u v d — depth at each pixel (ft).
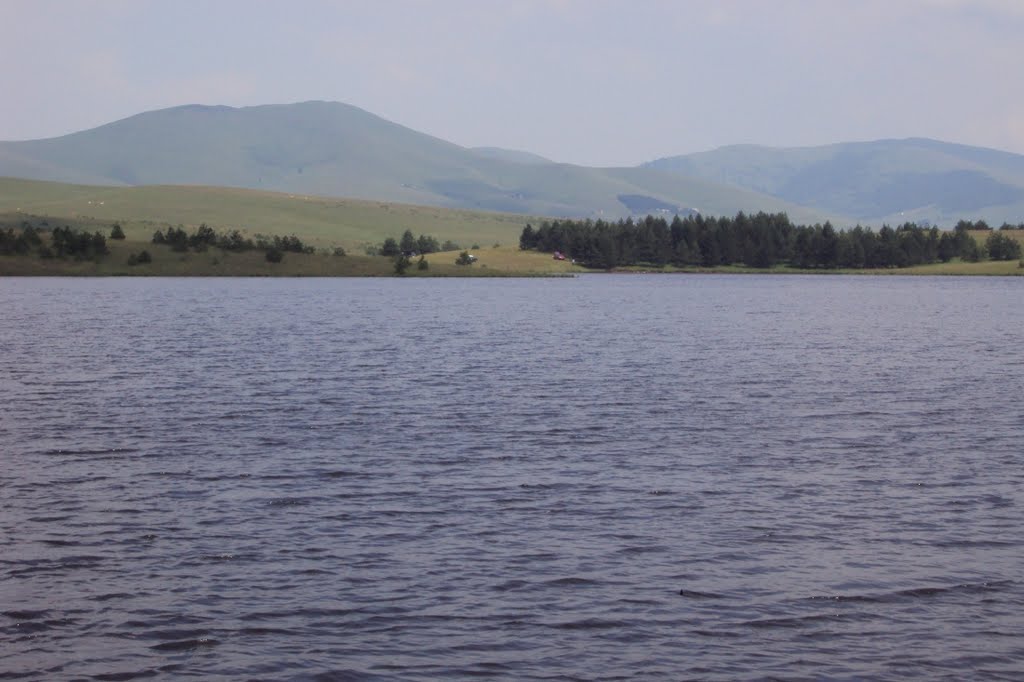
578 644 76.54
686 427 156.87
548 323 377.30
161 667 72.69
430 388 197.06
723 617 81.15
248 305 474.90
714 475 124.67
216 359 246.27
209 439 145.38
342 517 105.70
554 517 106.22
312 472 125.08
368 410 170.71
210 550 95.20
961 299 578.25
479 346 284.41
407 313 428.97
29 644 75.87
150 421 159.43
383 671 72.38
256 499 112.37
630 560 93.20
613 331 341.62
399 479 121.70
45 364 234.58
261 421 159.94
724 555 94.68
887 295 624.18
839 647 76.38
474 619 80.43
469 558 93.50
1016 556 94.68
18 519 104.17
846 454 137.39
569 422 160.35
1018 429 156.35
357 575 89.10
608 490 117.08
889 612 82.28
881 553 95.45
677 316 423.23
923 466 130.21
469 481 120.98
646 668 73.10
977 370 233.14
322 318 393.50
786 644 76.79
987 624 80.18
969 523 104.83
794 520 105.60
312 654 74.69
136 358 247.91
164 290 612.29
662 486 119.03
